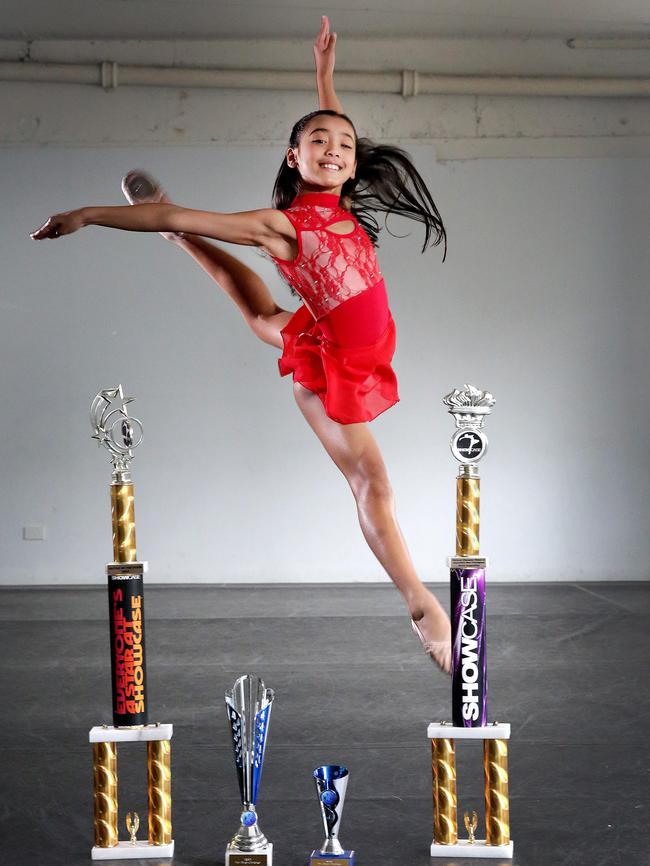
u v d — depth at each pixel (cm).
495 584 752
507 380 760
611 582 758
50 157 743
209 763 337
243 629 584
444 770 251
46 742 362
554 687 441
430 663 493
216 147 743
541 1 673
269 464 758
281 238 247
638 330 760
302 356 261
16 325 751
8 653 523
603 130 754
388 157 284
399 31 718
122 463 250
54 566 755
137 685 250
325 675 469
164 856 253
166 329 752
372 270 254
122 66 725
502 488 762
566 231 757
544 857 251
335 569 758
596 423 763
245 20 698
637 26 713
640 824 274
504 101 751
